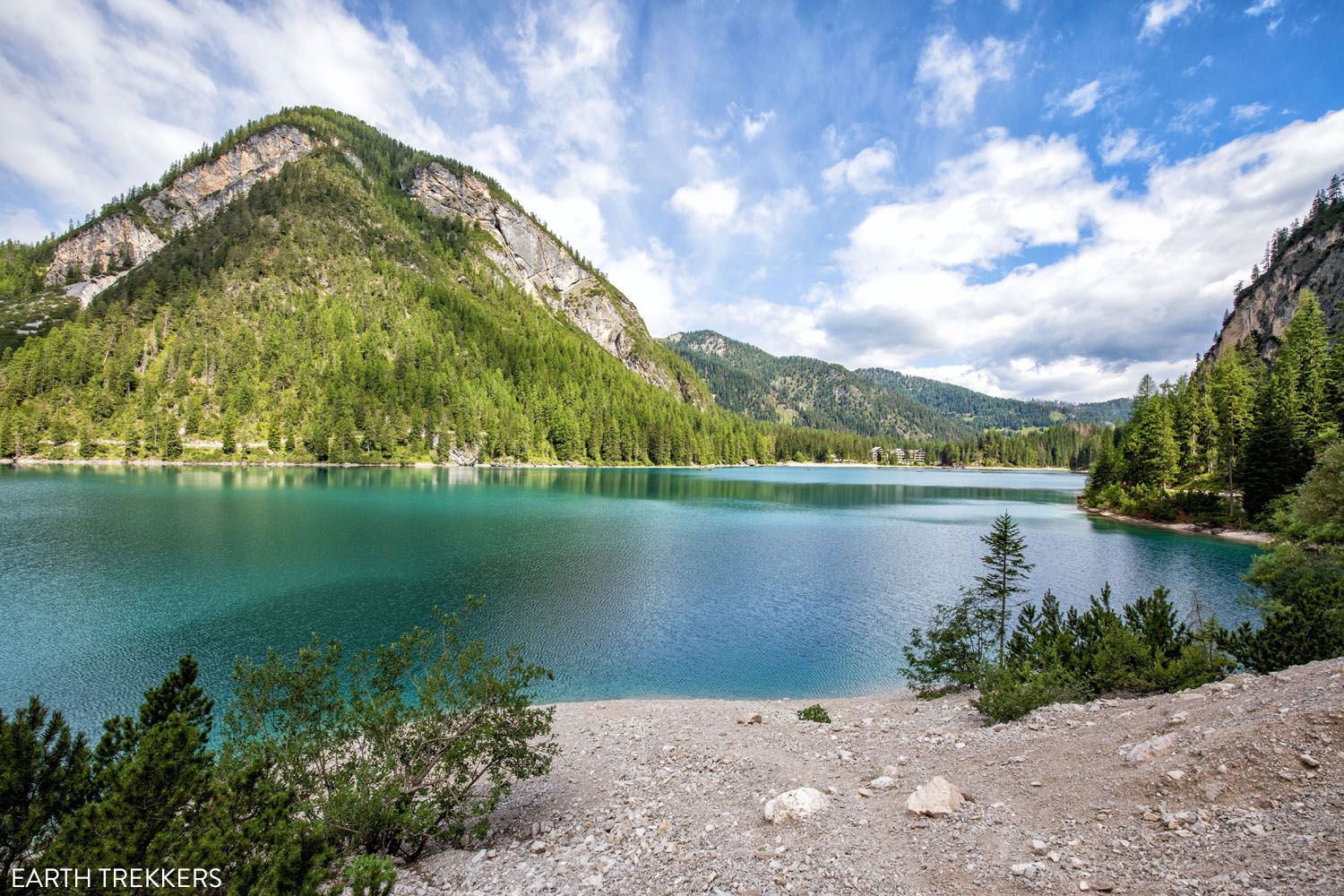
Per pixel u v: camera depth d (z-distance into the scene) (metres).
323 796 10.32
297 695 10.23
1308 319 88.38
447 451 157.12
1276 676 11.15
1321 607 15.68
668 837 9.94
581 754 15.87
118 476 104.12
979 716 16.03
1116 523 75.06
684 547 53.94
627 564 45.78
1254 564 28.27
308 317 167.38
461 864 9.71
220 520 59.12
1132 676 15.66
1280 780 7.43
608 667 26.53
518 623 31.36
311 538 51.03
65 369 144.75
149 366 152.75
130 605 31.80
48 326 180.75
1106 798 8.39
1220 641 16.69
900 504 99.56
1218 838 6.78
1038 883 6.73
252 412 145.00
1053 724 12.71
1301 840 6.25
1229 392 89.75
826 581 41.97
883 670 26.48
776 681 25.19
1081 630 19.48
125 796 6.54
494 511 73.69
